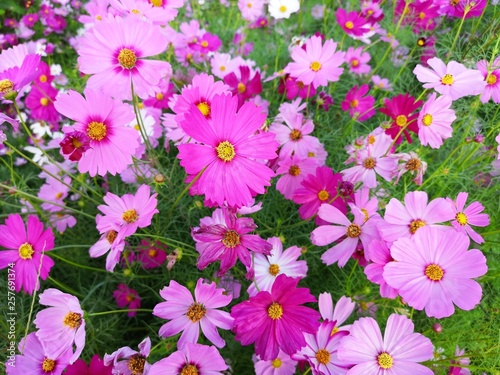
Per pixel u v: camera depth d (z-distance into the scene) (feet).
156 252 1.42
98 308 1.48
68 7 2.89
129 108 1.06
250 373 1.33
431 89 1.94
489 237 1.51
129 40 1.09
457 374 1.24
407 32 2.23
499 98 1.46
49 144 1.87
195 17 2.73
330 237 1.21
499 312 1.35
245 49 2.40
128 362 1.01
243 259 1.03
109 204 1.16
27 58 1.15
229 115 0.97
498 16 1.81
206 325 1.08
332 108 2.10
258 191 0.98
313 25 2.59
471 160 1.65
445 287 0.96
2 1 2.81
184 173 1.67
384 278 0.97
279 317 1.00
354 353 0.97
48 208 1.65
